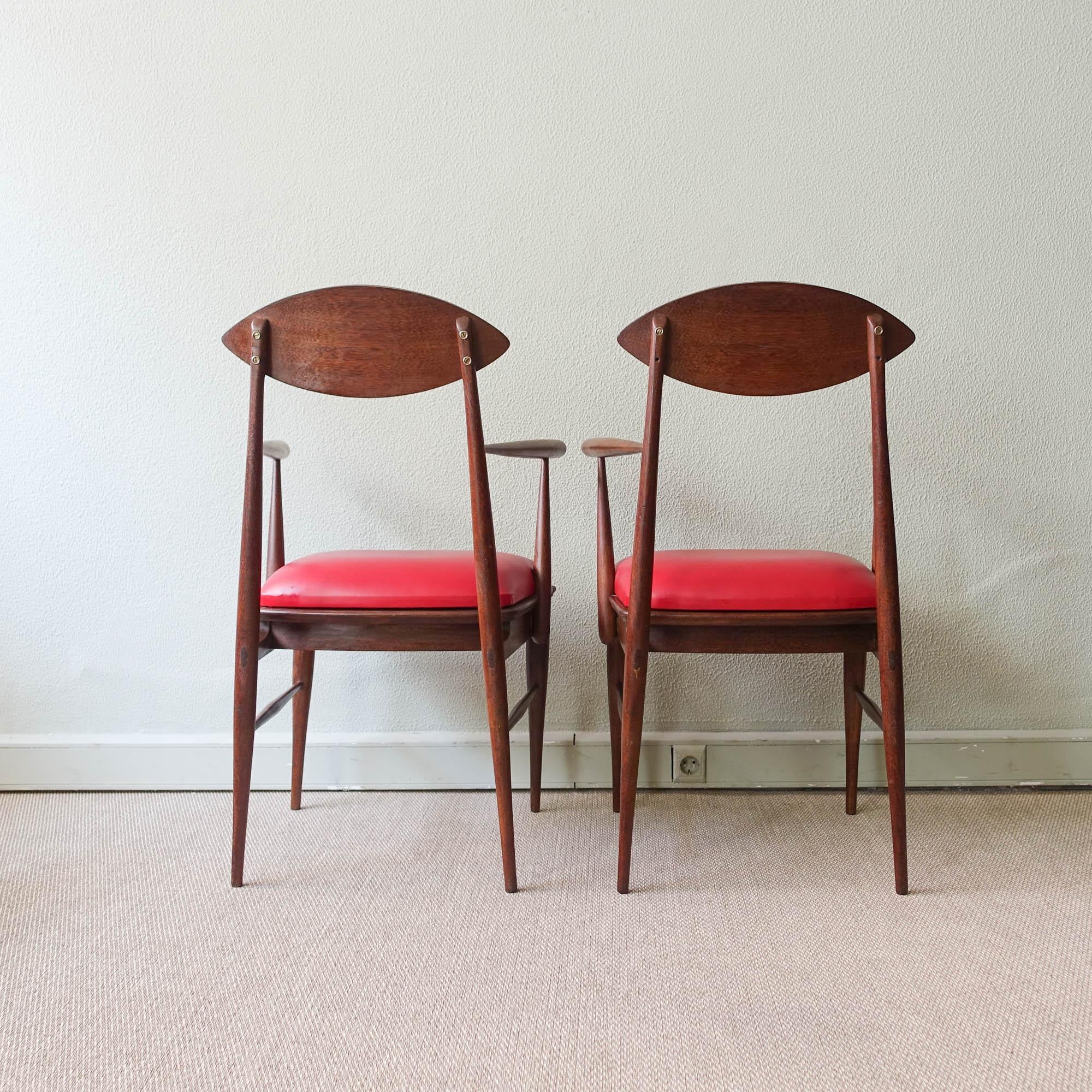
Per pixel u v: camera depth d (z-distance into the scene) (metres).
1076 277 1.77
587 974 1.08
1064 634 1.81
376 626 1.36
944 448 1.80
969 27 1.76
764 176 1.79
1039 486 1.79
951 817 1.63
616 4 1.78
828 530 1.81
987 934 1.17
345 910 1.27
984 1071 0.88
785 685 1.83
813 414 1.80
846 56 1.77
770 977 1.07
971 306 1.78
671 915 1.24
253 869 1.42
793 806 1.70
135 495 1.84
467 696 1.85
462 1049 0.93
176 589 1.85
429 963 1.12
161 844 1.54
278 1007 1.02
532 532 1.83
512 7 1.79
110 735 1.85
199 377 1.83
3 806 1.74
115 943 1.17
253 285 1.82
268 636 1.37
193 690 1.85
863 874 1.38
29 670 1.85
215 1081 0.88
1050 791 1.78
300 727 1.71
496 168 1.80
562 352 1.81
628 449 1.44
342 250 1.81
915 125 1.77
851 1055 0.91
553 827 1.60
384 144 1.80
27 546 1.85
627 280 1.80
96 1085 0.88
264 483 1.84
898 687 1.30
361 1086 0.87
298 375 1.29
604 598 1.62
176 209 1.81
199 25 1.80
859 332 1.24
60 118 1.80
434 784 1.83
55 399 1.83
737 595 1.31
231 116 1.80
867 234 1.78
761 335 1.23
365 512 1.84
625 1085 0.87
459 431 1.83
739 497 1.81
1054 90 1.76
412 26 1.79
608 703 1.82
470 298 1.81
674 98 1.79
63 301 1.82
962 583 1.81
